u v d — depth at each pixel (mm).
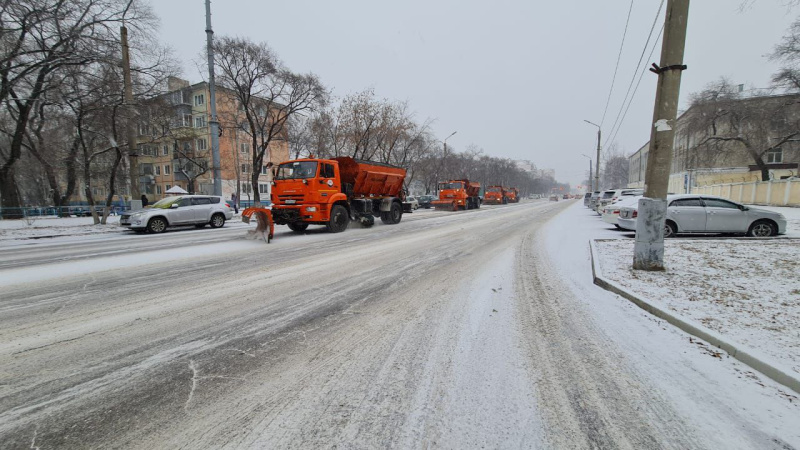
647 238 5887
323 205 12406
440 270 6473
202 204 16734
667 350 3170
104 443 2033
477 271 6371
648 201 5859
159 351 3201
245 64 21547
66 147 25844
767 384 2600
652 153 5809
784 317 3705
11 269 6746
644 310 4242
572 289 5188
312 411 2316
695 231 10164
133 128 18094
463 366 2891
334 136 28891
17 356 3107
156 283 5605
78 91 16594
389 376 2742
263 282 5656
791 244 8234
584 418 2230
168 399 2457
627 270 5957
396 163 33375
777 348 2990
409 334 3547
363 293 5020
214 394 2514
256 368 2883
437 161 53250
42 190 43094
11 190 21594
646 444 1996
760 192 25891
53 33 15344
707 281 5164
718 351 3131
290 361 2998
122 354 3145
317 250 8844
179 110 32219
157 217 15016
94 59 15469
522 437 2064
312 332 3619
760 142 30688
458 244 9727
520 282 5590
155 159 50312
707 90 32656
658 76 5668
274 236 11992
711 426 2145
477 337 3465
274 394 2514
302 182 12086
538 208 33188
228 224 19125
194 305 4512
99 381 2693
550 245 9367
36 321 3963
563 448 1973
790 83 25844
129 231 15781
